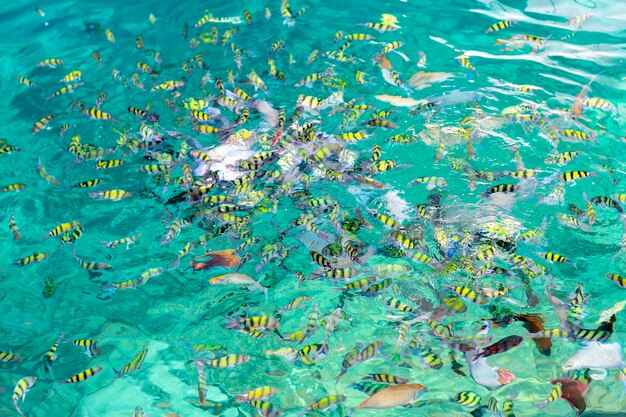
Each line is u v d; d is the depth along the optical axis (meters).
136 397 3.70
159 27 7.05
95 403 3.68
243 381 3.73
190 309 4.19
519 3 6.97
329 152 4.99
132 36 6.94
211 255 4.47
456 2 7.04
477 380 3.57
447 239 4.29
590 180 4.67
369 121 5.07
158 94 5.88
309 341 3.89
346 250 4.33
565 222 4.39
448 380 3.59
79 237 4.68
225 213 4.70
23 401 3.71
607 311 3.86
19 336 4.09
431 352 3.72
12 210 4.95
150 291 4.32
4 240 4.73
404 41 6.39
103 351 3.97
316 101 5.44
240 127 5.34
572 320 3.82
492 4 6.97
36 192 5.07
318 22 6.82
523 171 4.66
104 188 5.03
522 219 4.42
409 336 3.82
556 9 6.80
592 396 3.44
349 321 3.97
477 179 4.73
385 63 5.98
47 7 7.74
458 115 5.31
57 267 4.52
